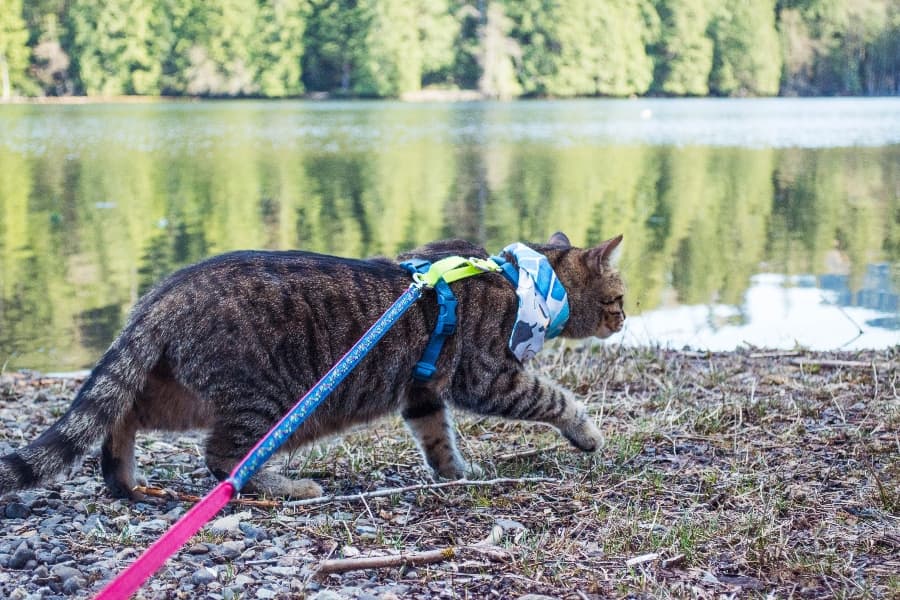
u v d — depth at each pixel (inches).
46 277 136.5
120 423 58.1
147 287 131.2
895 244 154.0
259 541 53.2
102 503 57.3
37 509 56.3
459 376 61.7
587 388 77.3
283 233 175.0
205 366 57.0
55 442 55.3
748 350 88.8
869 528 55.3
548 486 60.7
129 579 42.9
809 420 69.3
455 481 59.9
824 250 150.6
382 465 64.5
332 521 55.5
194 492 59.5
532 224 181.2
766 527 54.7
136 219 190.9
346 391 59.6
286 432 47.6
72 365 97.0
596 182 239.1
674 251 151.1
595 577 50.9
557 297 63.3
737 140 338.0
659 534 54.6
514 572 51.1
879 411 69.8
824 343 96.8
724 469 62.5
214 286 57.4
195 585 49.0
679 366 81.7
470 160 291.0
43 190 230.2
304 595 48.6
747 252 149.5
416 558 51.3
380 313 59.4
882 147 309.0
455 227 179.0
